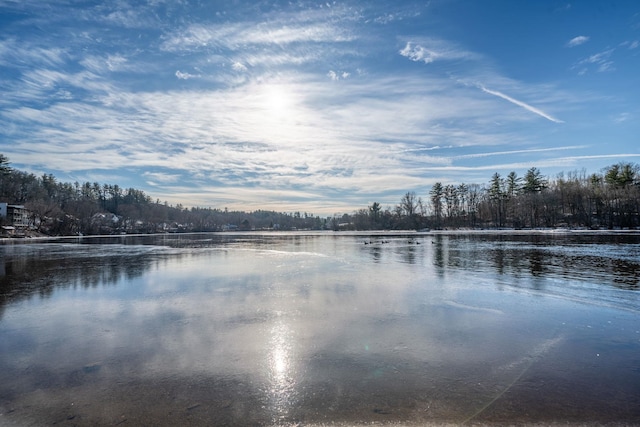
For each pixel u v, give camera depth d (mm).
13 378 7512
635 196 79062
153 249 47031
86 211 123938
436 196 118875
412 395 6613
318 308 13078
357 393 6711
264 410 6141
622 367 7840
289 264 27266
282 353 8734
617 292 15750
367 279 19500
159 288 17500
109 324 11352
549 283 17891
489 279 19172
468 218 113625
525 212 96062
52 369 7941
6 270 24953
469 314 12180
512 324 11023
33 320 11906
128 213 153875
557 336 9906
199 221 187250
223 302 14234
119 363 8227
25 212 102438
